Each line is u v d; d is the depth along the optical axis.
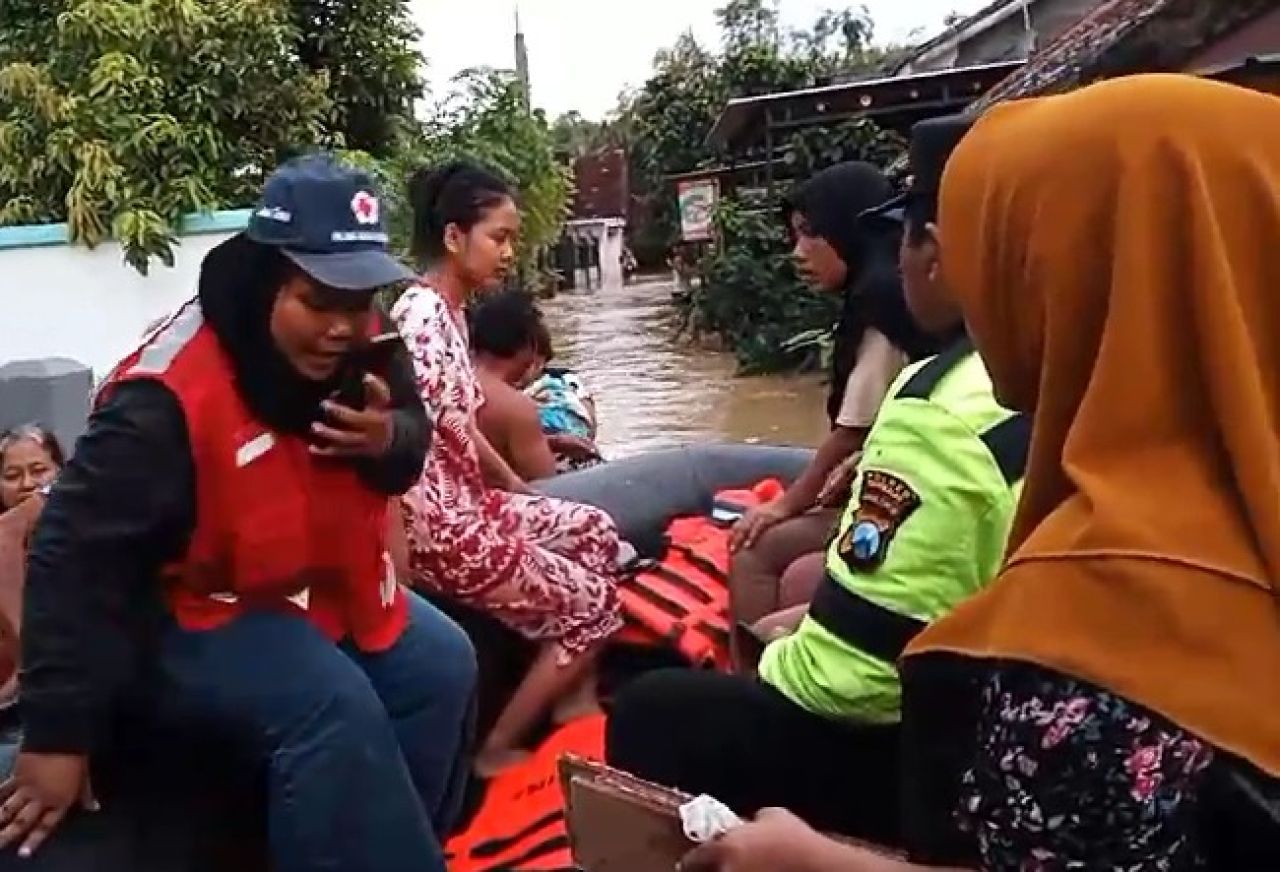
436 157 12.77
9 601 3.00
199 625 2.33
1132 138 1.29
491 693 3.99
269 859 2.53
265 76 10.30
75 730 2.19
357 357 2.32
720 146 21.02
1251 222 1.28
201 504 2.24
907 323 3.59
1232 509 1.25
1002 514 2.02
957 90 17.09
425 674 2.63
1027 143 1.36
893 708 2.16
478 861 3.37
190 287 9.41
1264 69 2.66
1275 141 1.30
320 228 2.21
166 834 2.35
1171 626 1.21
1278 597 1.22
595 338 22.02
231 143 10.33
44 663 2.18
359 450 2.34
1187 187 1.27
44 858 2.26
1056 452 1.36
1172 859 1.21
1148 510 1.25
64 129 9.55
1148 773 1.21
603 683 4.17
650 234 38.72
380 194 2.44
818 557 3.82
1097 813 1.22
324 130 10.91
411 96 12.39
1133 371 1.27
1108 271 1.30
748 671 3.60
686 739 2.44
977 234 1.41
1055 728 1.25
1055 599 1.27
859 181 3.73
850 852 1.45
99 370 9.17
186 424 2.19
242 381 2.23
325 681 2.33
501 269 4.02
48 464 3.84
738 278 17.25
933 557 2.06
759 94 26.25
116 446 2.17
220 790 2.42
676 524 4.86
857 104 17.64
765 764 2.38
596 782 1.91
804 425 13.09
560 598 3.83
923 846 1.42
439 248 3.99
